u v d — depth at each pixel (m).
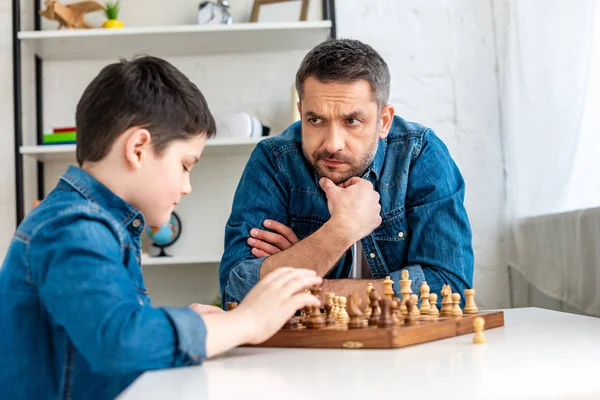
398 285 1.46
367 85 1.43
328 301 1.13
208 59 2.93
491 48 2.94
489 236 2.89
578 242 2.04
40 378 0.88
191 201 2.89
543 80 2.36
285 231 1.61
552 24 2.26
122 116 0.95
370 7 2.95
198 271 2.89
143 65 0.99
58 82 2.93
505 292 2.87
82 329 0.79
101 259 0.83
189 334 0.83
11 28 2.93
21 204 2.71
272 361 0.86
